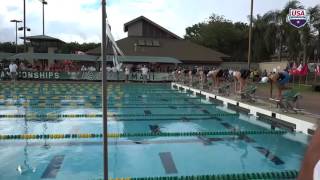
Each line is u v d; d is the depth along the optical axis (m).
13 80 25.83
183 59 42.12
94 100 16.28
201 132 9.17
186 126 10.09
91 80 28.84
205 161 6.49
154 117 11.70
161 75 29.77
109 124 10.29
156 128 9.73
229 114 12.36
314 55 35.22
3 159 6.52
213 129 9.65
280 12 38.84
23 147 7.44
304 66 23.72
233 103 13.84
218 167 6.12
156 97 18.08
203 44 62.19
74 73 28.56
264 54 45.03
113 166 6.12
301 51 36.50
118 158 6.64
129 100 16.56
